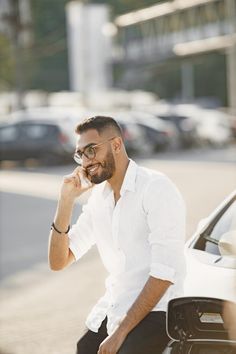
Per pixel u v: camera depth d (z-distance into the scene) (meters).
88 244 4.93
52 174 29.84
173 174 28.84
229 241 5.03
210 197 20.95
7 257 13.38
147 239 4.59
